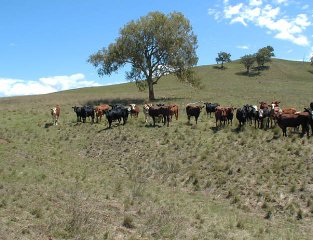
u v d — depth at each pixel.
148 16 57.59
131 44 56.38
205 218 16.34
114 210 15.74
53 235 11.86
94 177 21.91
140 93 73.44
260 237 14.59
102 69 58.69
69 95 75.62
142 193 18.86
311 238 14.98
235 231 15.12
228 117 30.67
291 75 124.81
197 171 22.98
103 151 28.89
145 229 13.83
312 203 17.75
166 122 34.44
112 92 84.44
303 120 25.36
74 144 30.88
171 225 14.47
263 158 23.19
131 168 24.89
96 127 34.94
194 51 58.38
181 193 20.48
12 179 18.31
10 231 11.60
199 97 59.78
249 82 99.88
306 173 20.52
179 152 26.50
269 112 28.95
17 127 35.94
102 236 12.45
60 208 14.58
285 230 15.77
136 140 30.00
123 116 34.41
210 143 27.28
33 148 28.33
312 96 61.12
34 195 15.70
